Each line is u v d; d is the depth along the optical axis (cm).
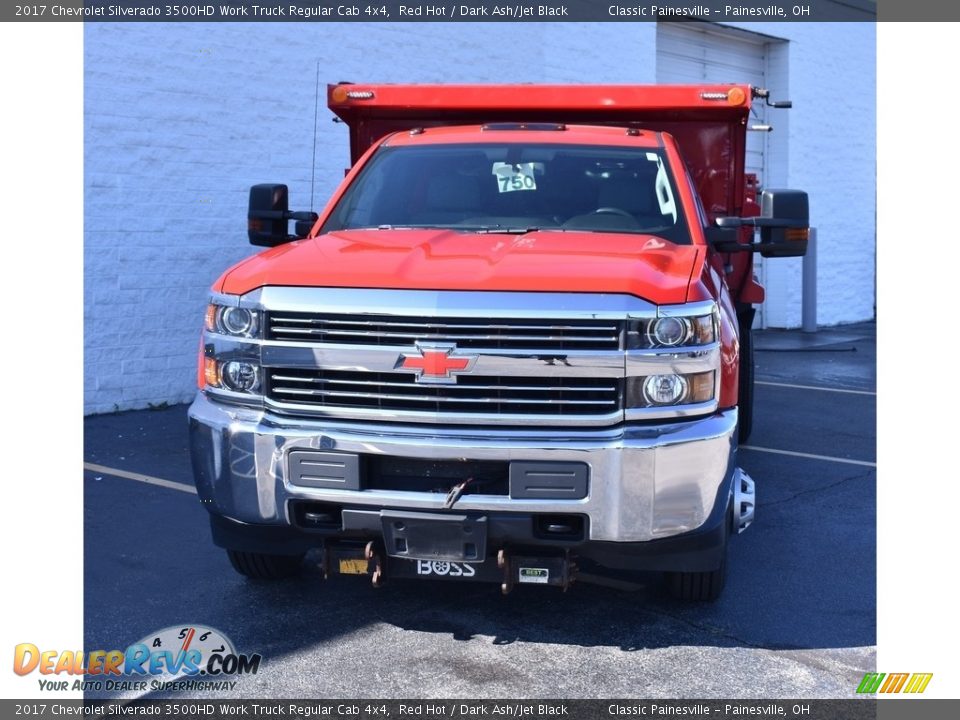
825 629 457
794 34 1655
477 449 396
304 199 1020
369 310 402
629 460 393
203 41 922
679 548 410
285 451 411
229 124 949
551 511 397
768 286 1731
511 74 1205
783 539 581
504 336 396
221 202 949
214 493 429
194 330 940
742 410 774
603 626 459
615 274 403
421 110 653
